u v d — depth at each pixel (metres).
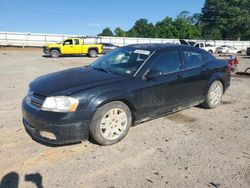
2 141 4.55
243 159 4.09
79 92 4.13
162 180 3.52
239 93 8.41
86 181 3.48
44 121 4.03
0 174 3.60
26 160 3.96
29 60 21.33
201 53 6.22
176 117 5.88
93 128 4.25
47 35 46.03
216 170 3.78
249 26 98.12
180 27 91.75
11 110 6.28
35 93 4.33
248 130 5.23
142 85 4.75
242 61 24.41
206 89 6.18
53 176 3.57
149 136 4.85
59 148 4.32
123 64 5.16
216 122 5.64
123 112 4.55
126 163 3.93
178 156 4.15
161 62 5.20
